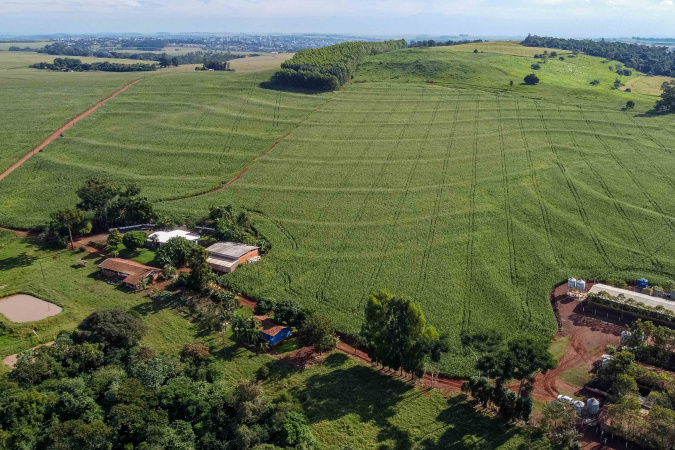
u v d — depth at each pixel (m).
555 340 61.81
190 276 72.81
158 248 84.44
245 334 60.38
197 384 51.38
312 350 60.41
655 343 55.88
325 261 80.88
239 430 44.91
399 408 50.34
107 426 45.12
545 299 69.81
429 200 103.31
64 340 55.56
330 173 118.12
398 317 53.19
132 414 45.66
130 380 49.84
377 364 57.84
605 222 91.56
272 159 126.50
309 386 53.59
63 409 46.66
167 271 76.44
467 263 79.62
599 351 59.41
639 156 122.81
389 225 93.25
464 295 71.25
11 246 86.25
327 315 66.56
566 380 54.53
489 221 93.31
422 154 128.50
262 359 58.41
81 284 74.44
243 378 54.44
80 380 50.12
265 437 45.44
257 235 90.25
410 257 81.88
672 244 83.25
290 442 44.44
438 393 52.72
